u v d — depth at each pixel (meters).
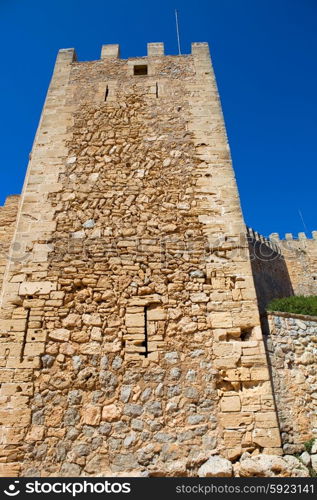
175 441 5.44
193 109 8.90
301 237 25.44
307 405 6.65
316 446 6.01
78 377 5.86
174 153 8.24
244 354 6.07
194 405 5.70
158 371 5.94
